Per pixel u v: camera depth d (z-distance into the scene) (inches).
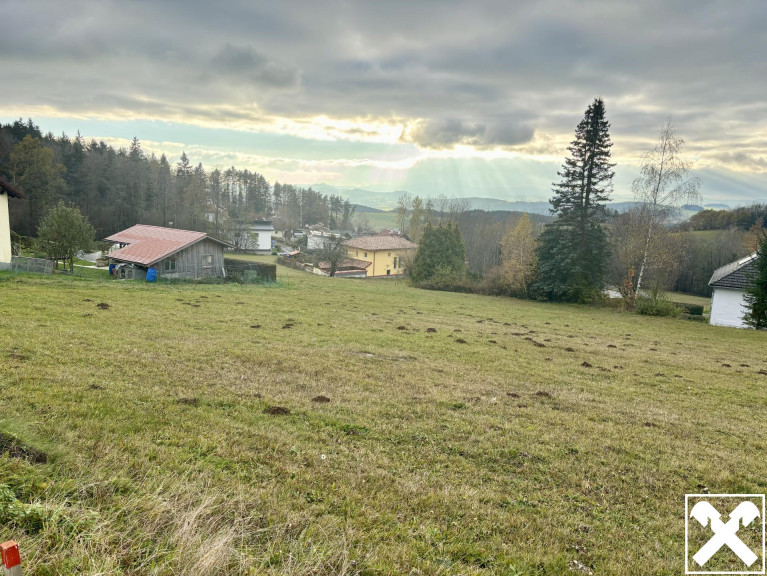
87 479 210.4
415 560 194.1
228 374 462.9
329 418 364.8
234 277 1478.8
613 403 493.4
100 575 143.6
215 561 161.5
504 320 1165.7
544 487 286.0
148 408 337.4
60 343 495.2
